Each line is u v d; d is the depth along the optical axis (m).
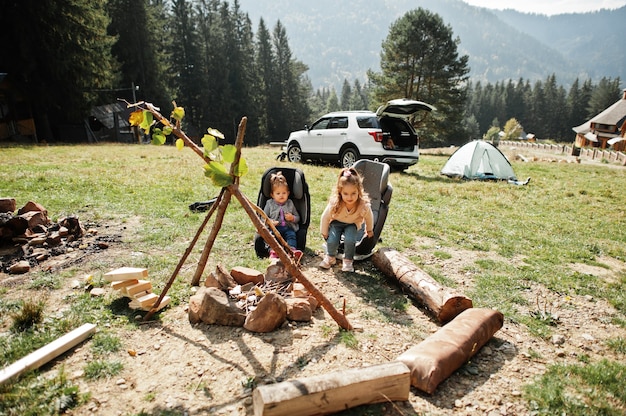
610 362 2.89
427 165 15.53
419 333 3.15
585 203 8.95
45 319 3.08
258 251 4.57
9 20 21.39
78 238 4.94
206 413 2.20
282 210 4.57
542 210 8.05
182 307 3.39
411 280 3.68
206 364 2.64
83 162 11.43
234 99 50.12
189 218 5.94
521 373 2.70
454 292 3.34
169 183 8.39
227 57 49.84
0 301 3.34
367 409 2.24
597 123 51.06
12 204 5.26
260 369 2.59
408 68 34.56
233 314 3.09
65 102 24.55
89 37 24.23
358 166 5.14
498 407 2.33
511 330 3.30
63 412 2.18
